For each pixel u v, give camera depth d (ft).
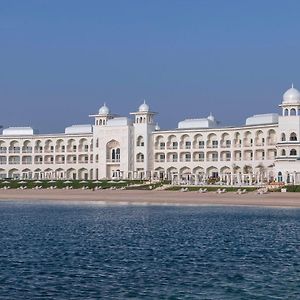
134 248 191.52
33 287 135.64
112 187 559.38
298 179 529.04
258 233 232.94
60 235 226.99
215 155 634.02
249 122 619.26
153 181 582.76
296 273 150.71
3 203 443.73
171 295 128.88
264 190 461.78
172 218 300.81
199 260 168.76
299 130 554.46
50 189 569.64
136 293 130.62
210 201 421.59
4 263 162.91
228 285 137.90
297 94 561.43
